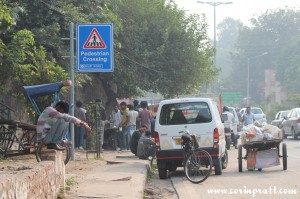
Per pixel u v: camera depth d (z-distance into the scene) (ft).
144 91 118.11
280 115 145.59
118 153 79.56
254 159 57.31
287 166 62.18
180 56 113.80
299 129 120.37
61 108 46.34
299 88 254.88
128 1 108.99
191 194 43.60
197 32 117.80
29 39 61.21
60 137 44.86
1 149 55.11
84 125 45.34
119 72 101.81
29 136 59.93
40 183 29.40
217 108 59.57
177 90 115.24
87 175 49.85
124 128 85.92
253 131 56.65
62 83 54.19
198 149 50.24
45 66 65.87
